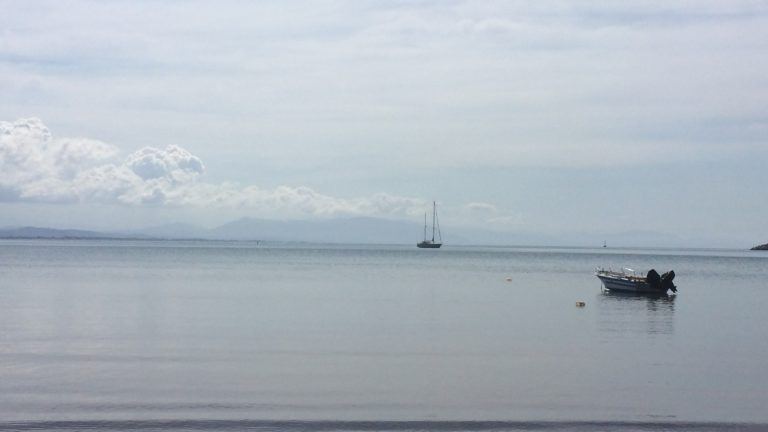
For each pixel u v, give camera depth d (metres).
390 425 24.09
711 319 52.59
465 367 32.94
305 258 177.75
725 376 31.53
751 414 25.67
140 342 38.53
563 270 130.62
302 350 36.69
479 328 45.66
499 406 26.36
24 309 53.28
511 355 36.00
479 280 96.69
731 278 113.56
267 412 25.31
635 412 25.81
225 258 165.38
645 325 48.44
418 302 62.97
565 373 31.84
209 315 50.66
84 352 35.56
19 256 158.50
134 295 65.12
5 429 23.12
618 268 144.25
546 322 49.47
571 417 25.14
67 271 101.19
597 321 50.47
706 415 25.50
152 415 24.77
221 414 25.00
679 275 124.00
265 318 49.38
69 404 25.98
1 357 34.12
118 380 29.58
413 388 28.84
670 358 35.66
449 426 24.06
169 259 152.62
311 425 23.98
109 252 194.50
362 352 36.31
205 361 33.66
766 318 53.47
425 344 38.91
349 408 25.92
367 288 78.56
